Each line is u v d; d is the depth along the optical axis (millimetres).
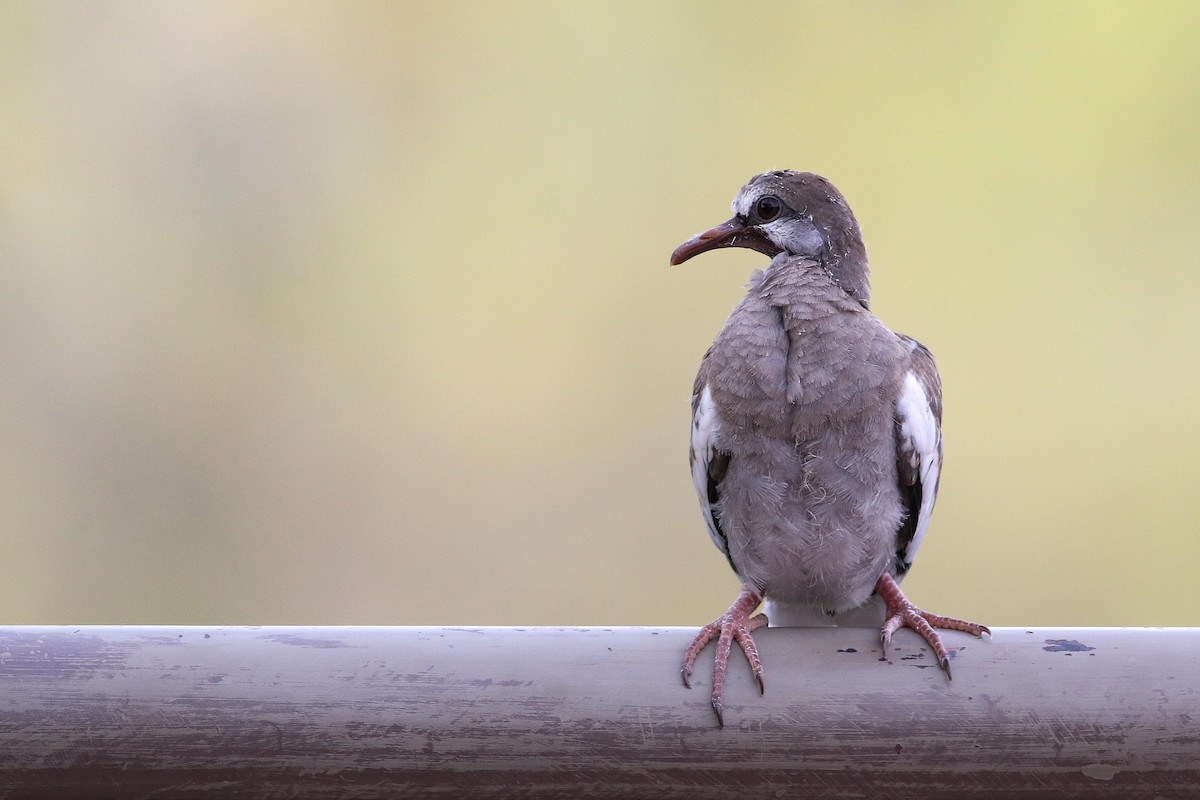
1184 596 11648
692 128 13547
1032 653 4523
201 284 13141
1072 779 4453
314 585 12648
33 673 4438
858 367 5586
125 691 4430
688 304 13055
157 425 12742
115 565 12477
